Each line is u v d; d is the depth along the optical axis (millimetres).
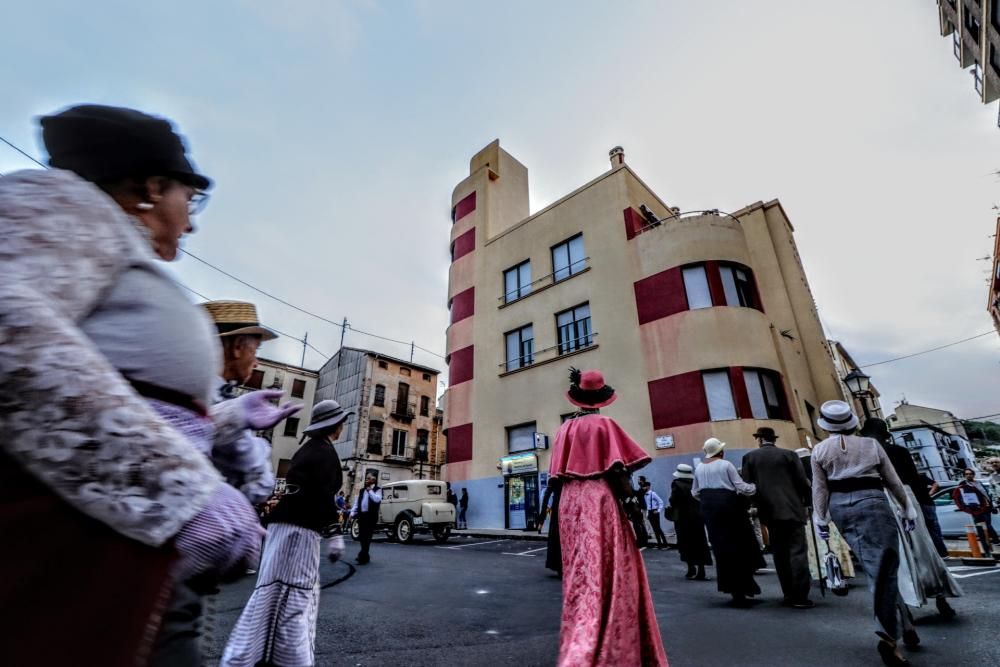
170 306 818
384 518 15289
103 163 854
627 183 18578
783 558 4977
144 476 555
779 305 19500
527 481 17516
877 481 3455
